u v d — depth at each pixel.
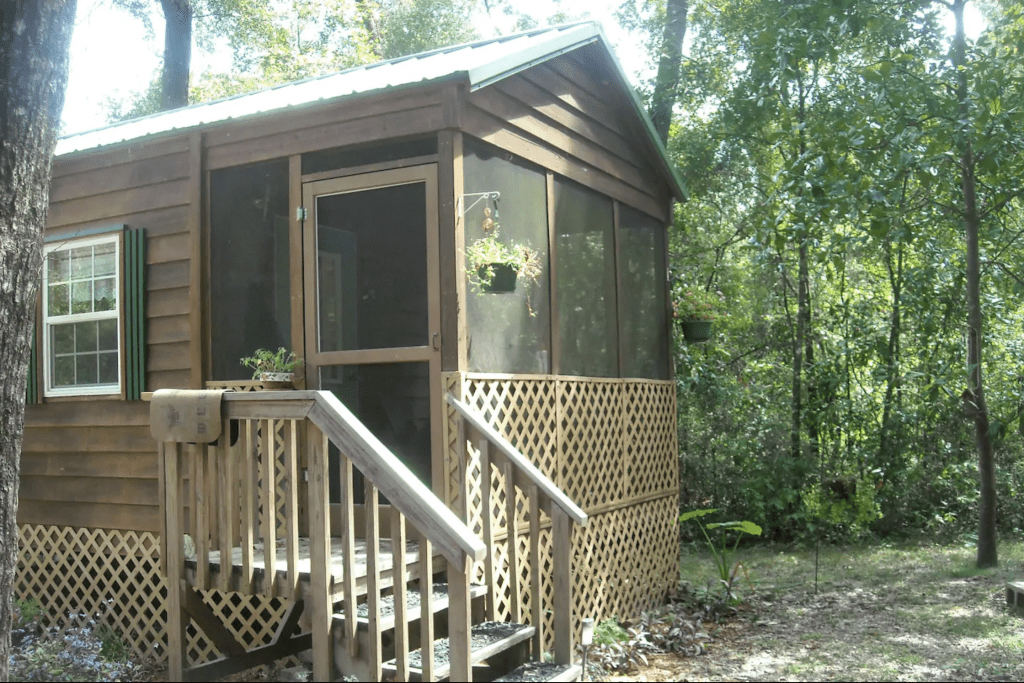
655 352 9.02
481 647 4.73
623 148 8.46
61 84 4.40
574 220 7.45
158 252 6.82
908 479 11.86
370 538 4.36
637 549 8.09
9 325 4.21
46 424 7.33
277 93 7.77
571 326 7.25
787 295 13.55
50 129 4.35
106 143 6.92
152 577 6.74
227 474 4.84
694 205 13.37
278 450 6.09
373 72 7.58
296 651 5.30
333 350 6.11
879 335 12.25
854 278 13.23
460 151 5.80
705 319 9.84
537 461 6.50
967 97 8.96
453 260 5.70
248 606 6.21
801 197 9.09
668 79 12.93
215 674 4.96
